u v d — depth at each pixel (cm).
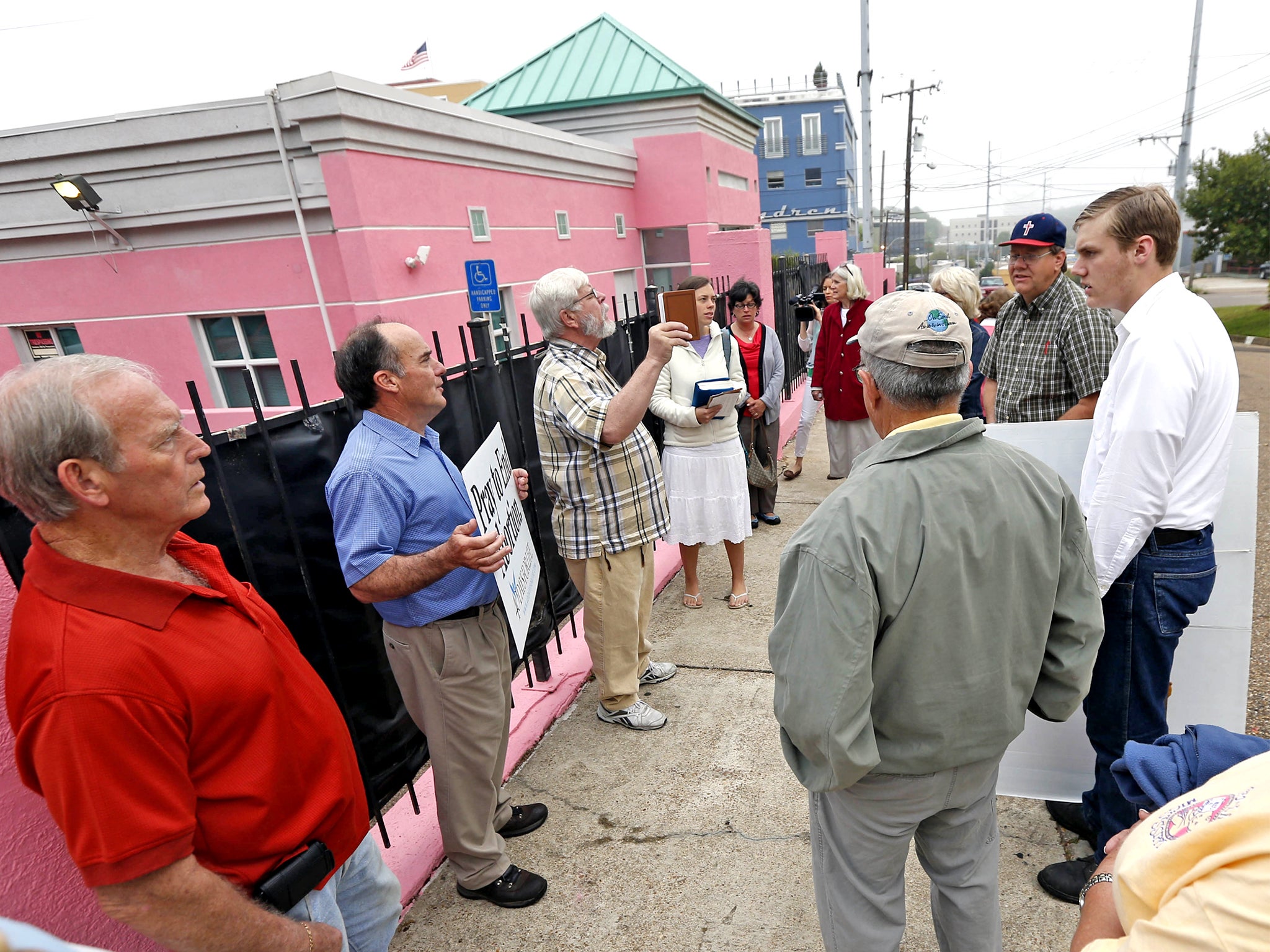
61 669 92
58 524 99
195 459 111
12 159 851
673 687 326
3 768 120
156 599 100
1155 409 167
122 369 102
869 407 143
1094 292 191
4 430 92
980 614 127
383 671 230
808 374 801
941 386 127
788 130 4819
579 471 264
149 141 808
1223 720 209
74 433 93
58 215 873
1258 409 870
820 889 154
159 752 97
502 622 210
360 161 777
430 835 239
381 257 815
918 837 156
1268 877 62
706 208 1397
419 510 183
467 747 200
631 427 244
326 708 128
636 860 229
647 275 1520
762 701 310
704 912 208
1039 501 131
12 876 123
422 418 195
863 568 120
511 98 1466
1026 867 213
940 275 405
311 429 200
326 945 121
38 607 95
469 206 959
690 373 366
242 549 177
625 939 201
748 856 227
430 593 187
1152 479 169
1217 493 178
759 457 488
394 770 236
